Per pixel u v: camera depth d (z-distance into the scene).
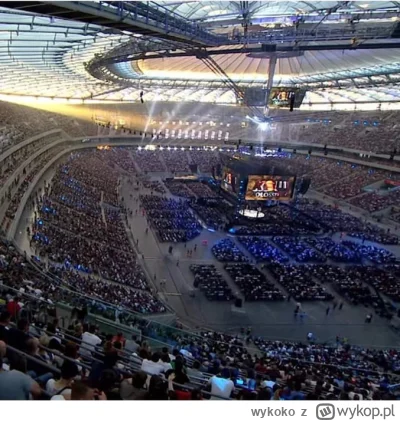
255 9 41.34
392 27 39.88
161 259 46.53
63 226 43.78
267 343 29.80
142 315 28.30
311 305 38.34
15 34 39.28
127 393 7.54
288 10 43.31
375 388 18.44
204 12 43.25
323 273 44.59
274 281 42.88
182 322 33.09
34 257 29.89
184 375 10.36
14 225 34.66
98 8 20.52
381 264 49.50
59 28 39.03
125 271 38.38
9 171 46.69
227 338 28.84
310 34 42.75
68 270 31.66
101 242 44.56
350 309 38.25
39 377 7.75
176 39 33.75
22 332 8.84
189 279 41.88
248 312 36.22
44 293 18.61
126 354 12.28
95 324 18.31
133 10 24.28
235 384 13.02
